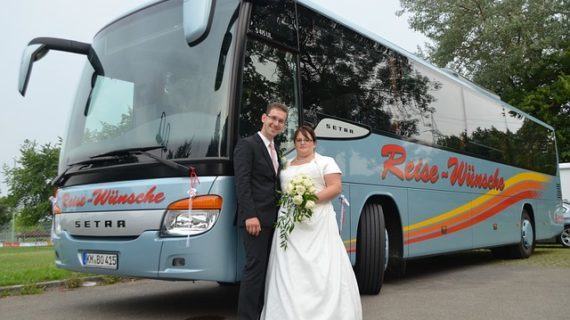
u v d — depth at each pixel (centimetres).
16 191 6091
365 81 730
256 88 538
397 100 805
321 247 473
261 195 482
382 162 744
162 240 494
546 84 3164
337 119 657
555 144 1600
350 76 699
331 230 486
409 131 826
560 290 768
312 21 642
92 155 577
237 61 520
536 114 3012
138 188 518
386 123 766
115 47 619
